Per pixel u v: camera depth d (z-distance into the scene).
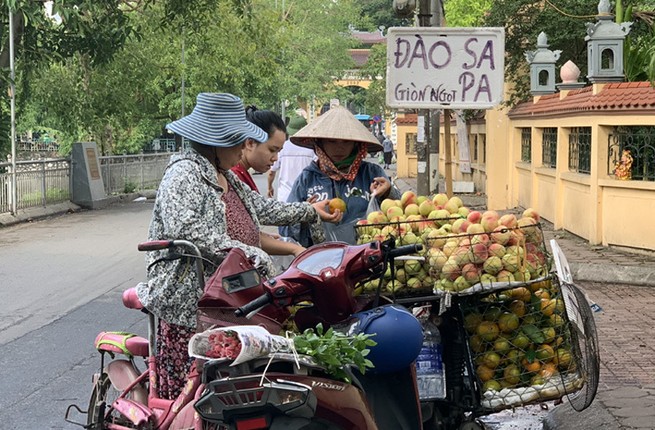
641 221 13.25
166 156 33.06
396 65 7.42
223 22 30.25
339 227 5.79
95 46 25.05
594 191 14.15
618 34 14.03
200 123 4.55
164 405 4.60
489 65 7.31
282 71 57.38
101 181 25.69
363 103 89.12
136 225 20.19
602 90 13.95
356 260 4.06
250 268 4.10
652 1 19.34
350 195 6.02
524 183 21.14
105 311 10.45
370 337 4.02
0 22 23.36
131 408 4.72
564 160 16.77
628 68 15.55
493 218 4.68
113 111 28.84
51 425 6.40
